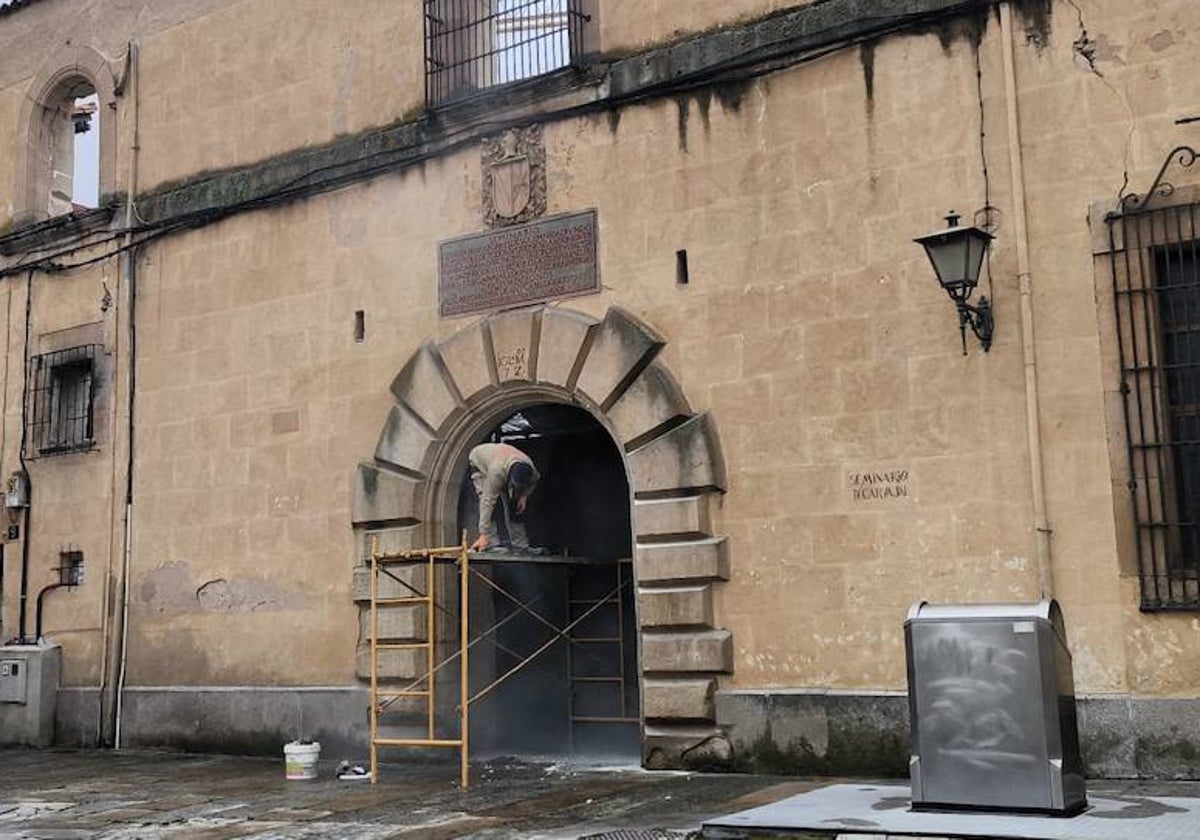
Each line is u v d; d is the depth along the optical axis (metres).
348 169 14.16
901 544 10.58
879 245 10.95
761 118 11.63
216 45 15.55
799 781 10.38
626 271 12.20
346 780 11.75
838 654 10.74
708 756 11.17
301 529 14.01
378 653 13.13
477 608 13.37
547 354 12.45
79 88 17.39
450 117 13.47
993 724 7.72
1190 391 9.80
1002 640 7.76
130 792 11.38
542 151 12.85
